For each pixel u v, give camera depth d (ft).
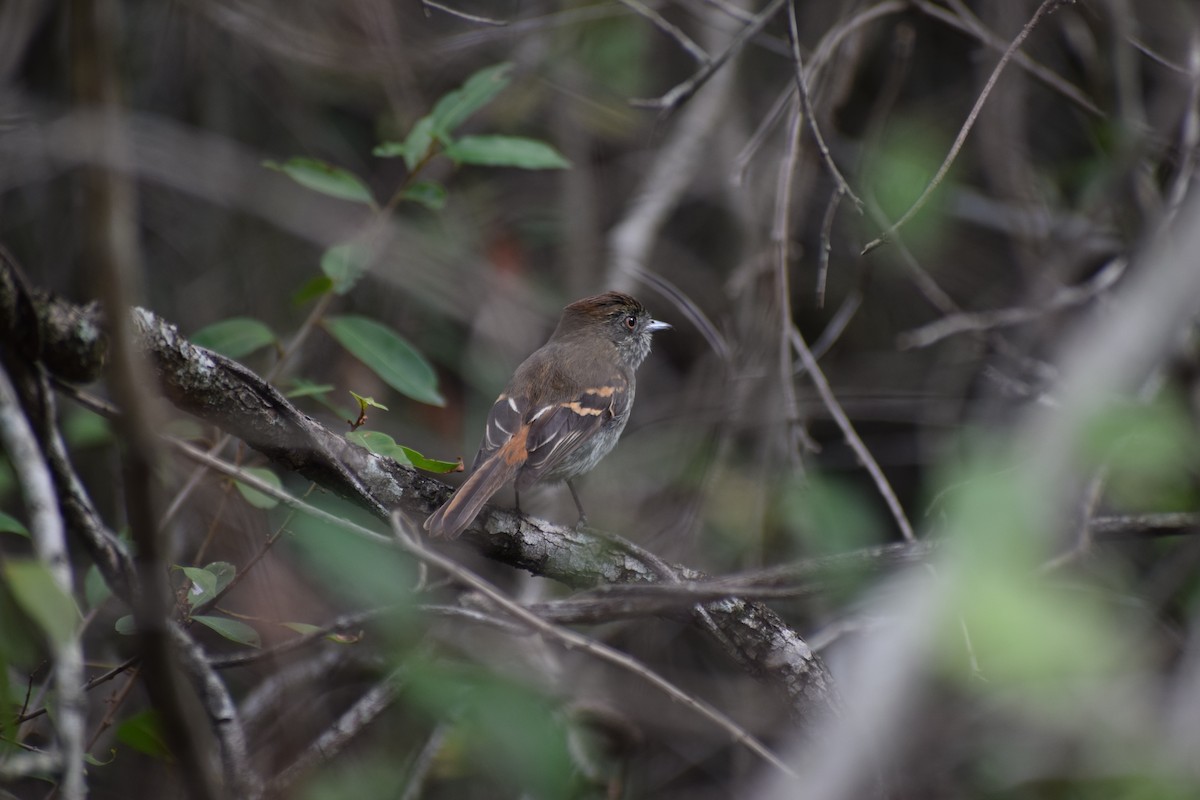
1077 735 27.71
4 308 17.97
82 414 31.45
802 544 39.06
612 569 25.49
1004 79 42.98
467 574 20.07
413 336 45.24
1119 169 37.24
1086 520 25.49
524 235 49.03
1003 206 45.03
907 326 48.91
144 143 43.04
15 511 33.78
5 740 20.04
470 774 30.50
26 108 42.63
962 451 35.65
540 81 47.55
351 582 23.82
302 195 45.29
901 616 14.79
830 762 13.70
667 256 49.73
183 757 17.35
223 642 36.37
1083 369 18.01
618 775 30.14
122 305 14.67
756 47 50.11
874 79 49.32
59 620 15.51
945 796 30.78
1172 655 31.17
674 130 49.29
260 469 27.25
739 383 39.06
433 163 46.57
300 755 30.50
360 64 42.88
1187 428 26.37
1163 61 35.88
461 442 44.04
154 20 46.06
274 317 45.14
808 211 47.70
